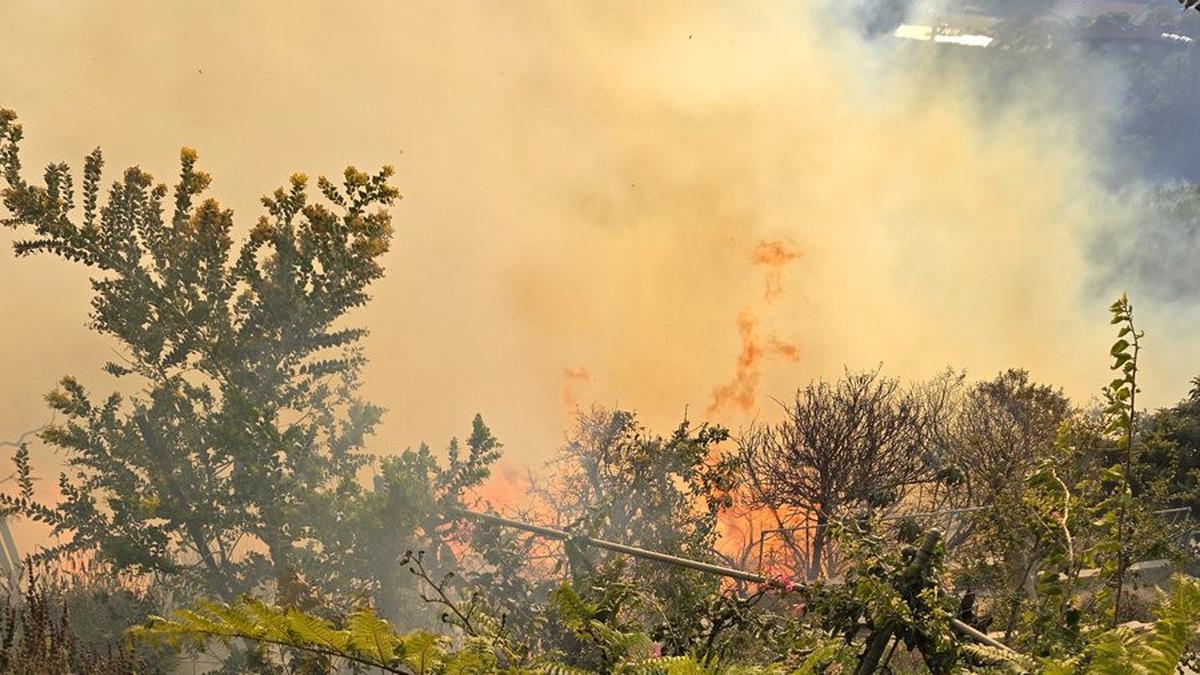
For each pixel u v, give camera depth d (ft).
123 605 24.35
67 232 27.91
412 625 25.84
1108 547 14.49
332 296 28.86
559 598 13.08
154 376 28.40
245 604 10.05
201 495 27.04
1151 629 9.01
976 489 46.26
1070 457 16.81
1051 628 14.26
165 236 28.71
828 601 15.05
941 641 13.47
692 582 22.33
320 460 29.04
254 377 28.45
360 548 26.11
